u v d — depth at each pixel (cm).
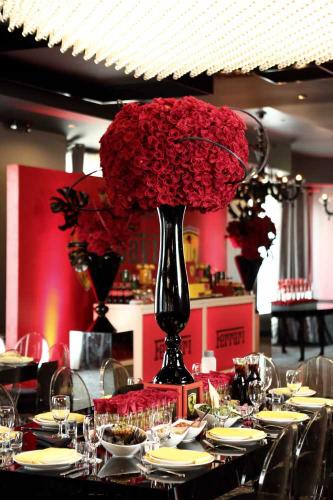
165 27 348
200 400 415
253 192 1080
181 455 320
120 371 529
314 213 1806
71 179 925
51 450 335
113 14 331
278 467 299
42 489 309
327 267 1798
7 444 334
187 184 385
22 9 343
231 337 1053
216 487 316
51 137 974
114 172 397
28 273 873
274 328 1502
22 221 866
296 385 471
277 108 975
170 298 409
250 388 420
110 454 342
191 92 730
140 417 358
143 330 880
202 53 395
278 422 401
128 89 738
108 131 400
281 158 1320
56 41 380
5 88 746
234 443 356
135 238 1077
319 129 1163
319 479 342
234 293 1078
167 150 381
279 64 426
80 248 830
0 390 434
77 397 464
